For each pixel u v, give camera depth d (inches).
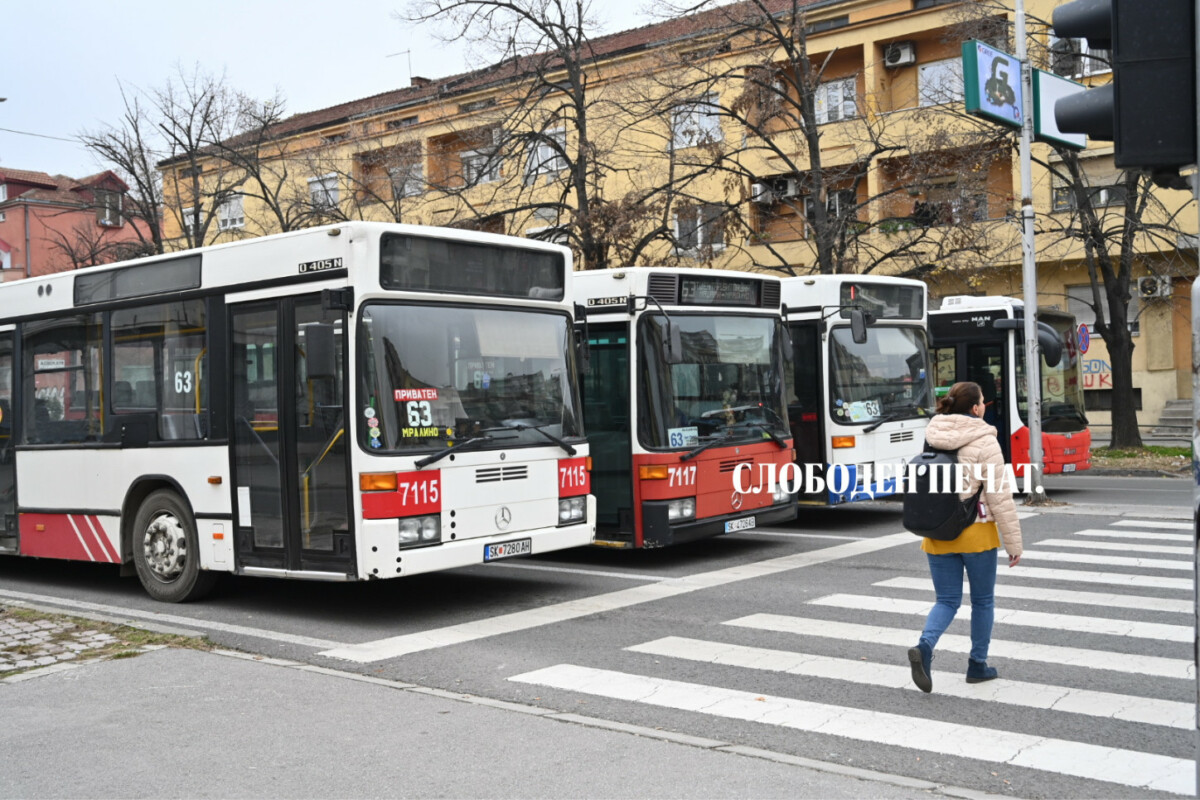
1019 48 654.5
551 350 399.2
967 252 981.2
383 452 339.3
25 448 458.0
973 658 268.1
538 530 383.9
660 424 456.4
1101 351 1253.1
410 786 202.2
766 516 499.2
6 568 532.4
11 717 251.1
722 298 492.7
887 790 197.2
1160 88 160.7
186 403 394.6
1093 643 307.7
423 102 1363.2
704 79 920.3
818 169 901.8
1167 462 896.3
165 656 311.0
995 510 257.6
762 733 233.0
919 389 615.5
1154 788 197.5
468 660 304.7
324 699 264.4
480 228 1003.9
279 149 1523.1
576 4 914.7
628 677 281.4
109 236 2181.3
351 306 341.4
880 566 453.7
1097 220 955.3
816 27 1272.1
